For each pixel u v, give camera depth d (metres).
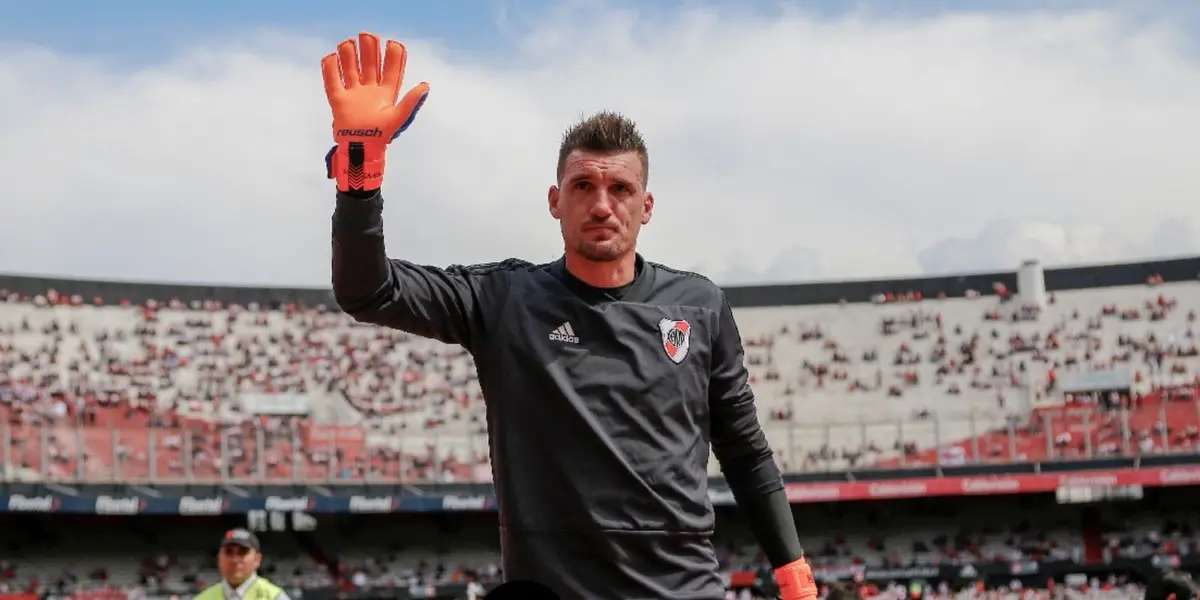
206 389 47.38
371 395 48.97
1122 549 47.41
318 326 50.66
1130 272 53.53
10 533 43.31
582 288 3.75
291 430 43.00
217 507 41.25
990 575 47.56
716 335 3.91
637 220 3.74
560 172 3.77
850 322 54.81
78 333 47.16
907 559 48.06
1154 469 45.22
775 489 4.18
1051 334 52.84
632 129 3.73
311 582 45.16
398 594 45.50
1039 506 49.62
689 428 3.77
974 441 46.62
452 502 44.62
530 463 3.64
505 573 3.70
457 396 49.50
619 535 3.56
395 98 3.41
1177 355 51.16
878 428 49.69
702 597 3.65
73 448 39.62
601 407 3.63
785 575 4.17
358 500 43.31
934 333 53.88
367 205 3.36
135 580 43.19
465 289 3.78
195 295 49.81
